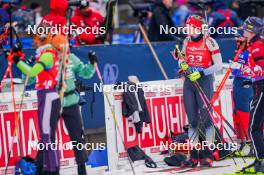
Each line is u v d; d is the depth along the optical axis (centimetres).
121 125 2977
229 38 3912
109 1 3709
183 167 2966
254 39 2786
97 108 3600
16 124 2695
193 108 2970
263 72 2728
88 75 2692
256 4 4144
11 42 3306
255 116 2770
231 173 2834
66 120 2648
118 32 4828
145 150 3031
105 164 2992
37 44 2548
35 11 4278
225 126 3216
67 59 2552
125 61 3703
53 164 2550
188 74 2920
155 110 3067
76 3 3466
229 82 3241
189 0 3681
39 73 2519
